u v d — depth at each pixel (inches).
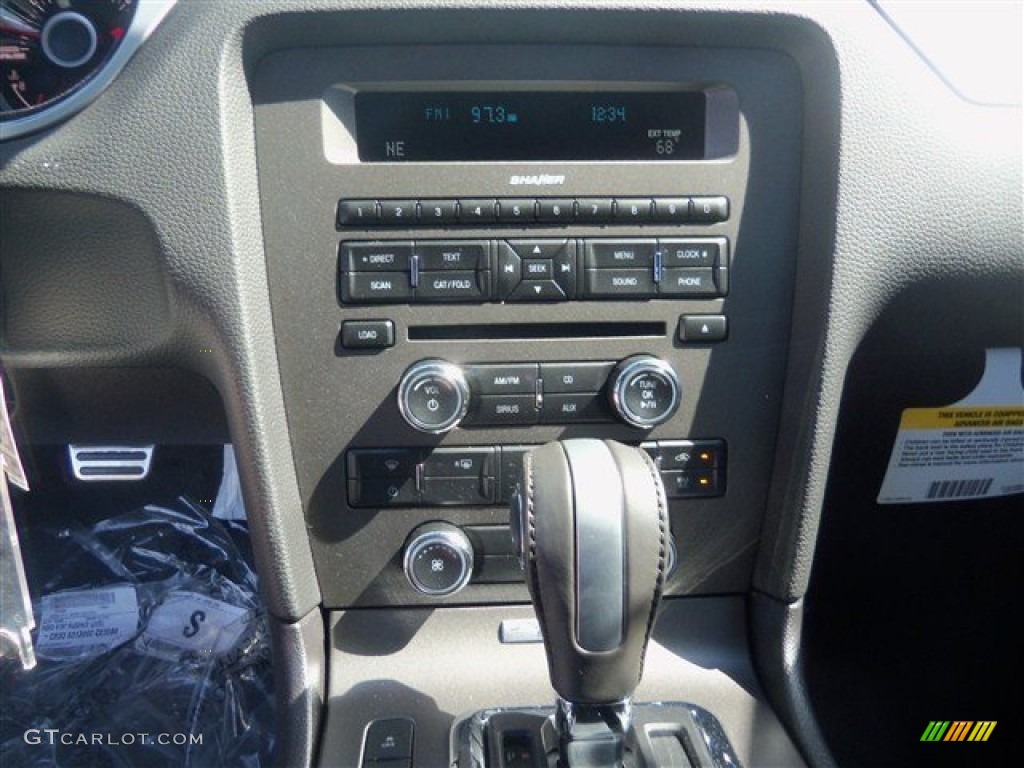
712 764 35.3
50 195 35.8
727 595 41.9
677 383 37.6
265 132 35.9
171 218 35.3
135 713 53.0
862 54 36.0
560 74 36.5
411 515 39.2
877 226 37.0
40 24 34.9
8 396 41.0
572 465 29.9
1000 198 37.7
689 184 37.3
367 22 34.7
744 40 36.4
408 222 36.4
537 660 40.2
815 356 37.8
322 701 39.2
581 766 31.7
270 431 37.1
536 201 36.7
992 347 42.3
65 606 56.1
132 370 40.6
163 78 35.0
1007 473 45.4
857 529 48.1
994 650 52.5
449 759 36.3
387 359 37.4
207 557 58.1
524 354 37.8
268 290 36.8
